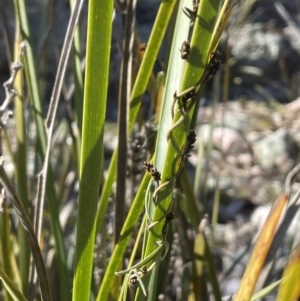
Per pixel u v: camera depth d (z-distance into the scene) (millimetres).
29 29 348
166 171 237
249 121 1274
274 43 1495
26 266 350
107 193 324
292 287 212
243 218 934
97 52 239
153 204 255
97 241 419
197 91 225
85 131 247
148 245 252
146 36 1571
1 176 218
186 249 385
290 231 641
